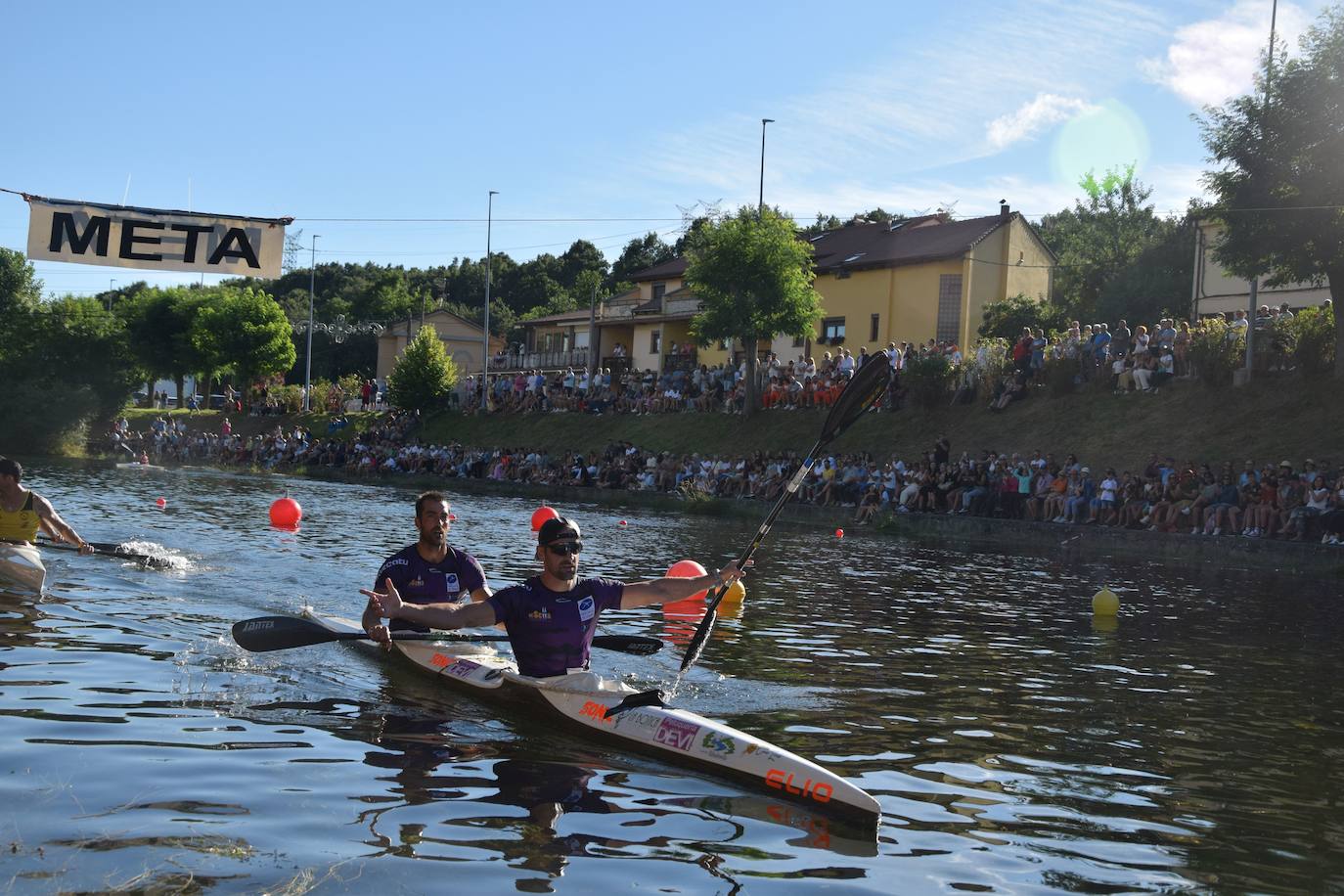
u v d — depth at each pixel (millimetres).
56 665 7875
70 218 13766
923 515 25953
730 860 4805
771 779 5742
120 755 5855
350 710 7105
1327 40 24000
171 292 72562
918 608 12992
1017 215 43969
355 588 12383
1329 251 24219
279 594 11703
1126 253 55344
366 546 17344
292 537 18422
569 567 7051
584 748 6449
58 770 5547
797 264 38969
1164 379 28172
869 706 7859
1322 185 23812
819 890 4504
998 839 5230
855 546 21578
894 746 6820
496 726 6863
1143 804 5859
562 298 99625
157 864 4418
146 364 70938
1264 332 26609
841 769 6293
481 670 7598
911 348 35062
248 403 65938
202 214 14133
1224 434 25375
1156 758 6777
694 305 52031
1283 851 5199
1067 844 5199
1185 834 5395
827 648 10141
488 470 41125
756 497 31422
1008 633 11445
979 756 6684
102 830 4750
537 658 7141
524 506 30688
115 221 13891
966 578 16531
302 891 4227
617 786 5762
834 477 29469
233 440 52906
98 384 61375
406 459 44812
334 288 121438
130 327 71500
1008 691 8586
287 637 7953
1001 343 33094
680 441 39062
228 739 6289
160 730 6406
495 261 126625
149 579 12297
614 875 4566
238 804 5195
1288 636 11812
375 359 93938
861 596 13961
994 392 31781
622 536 21922
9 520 11883
